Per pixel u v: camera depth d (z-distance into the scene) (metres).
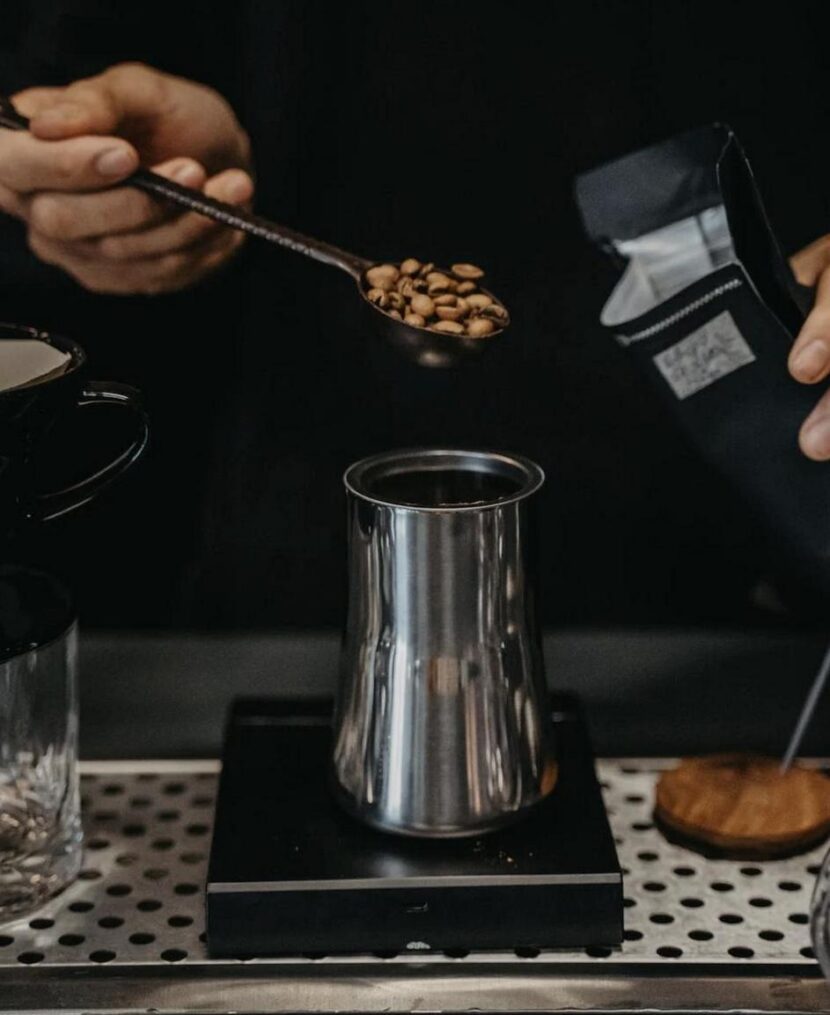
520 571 0.78
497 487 0.83
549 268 1.13
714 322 0.83
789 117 1.11
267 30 1.08
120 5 1.07
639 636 1.12
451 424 1.17
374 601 0.78
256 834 0.81
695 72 1.10
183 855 0.86
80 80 1.08
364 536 0.78
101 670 1.06
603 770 0.94
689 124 1.11
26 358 0.77
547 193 1.12
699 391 0.86
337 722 0.82
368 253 1.13
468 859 0.78
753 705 1.02
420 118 1.10
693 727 0.99
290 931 0.77
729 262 0.82
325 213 1.12
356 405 1.17
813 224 1.13
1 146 0.98
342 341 1.15
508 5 1.08
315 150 1.11
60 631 0.80
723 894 0.82
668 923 0.79
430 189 1.12
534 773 0.80
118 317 1.14
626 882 0.83
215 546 1.20
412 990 0.74
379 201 1.12
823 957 0.71
